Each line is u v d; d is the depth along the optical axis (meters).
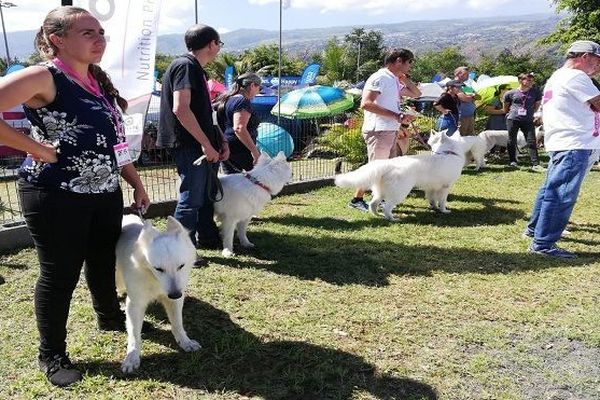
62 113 2.52
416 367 3.16
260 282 4.43
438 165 6.64
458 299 4.15
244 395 2.86
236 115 5.52
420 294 4.24
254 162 5.63
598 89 4.81
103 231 2.99
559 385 3.00
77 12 2.52
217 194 4.95
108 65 5.50
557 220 5.12
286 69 35.69
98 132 2.64
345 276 4.60
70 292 2.87
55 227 2.66
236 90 5.69
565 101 4.89
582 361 3.28
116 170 2.86
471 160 10.98
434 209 7.10
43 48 2.63
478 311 3.95
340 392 2.89
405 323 3.72
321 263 4.91
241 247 5.32
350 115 13.58
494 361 3.23
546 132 5.14
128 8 5.48
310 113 12.32
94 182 2.70
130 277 3.02
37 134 2.58
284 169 5.23
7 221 5.40
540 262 5.02
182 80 4.14
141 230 3.18
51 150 2.49
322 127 13.09
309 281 4.47
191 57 4.27
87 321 3.64
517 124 10.50
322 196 7.79
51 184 2.60
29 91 2.34
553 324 3.75
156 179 8.00
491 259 5.10
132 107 5.71
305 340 3.45
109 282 3.30
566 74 4.91
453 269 4.82
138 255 2.94
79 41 2.50
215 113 5.93
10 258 4.89
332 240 5.62
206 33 4.26
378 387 2.95
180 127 4.36
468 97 10.88
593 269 4.85
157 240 2.88
